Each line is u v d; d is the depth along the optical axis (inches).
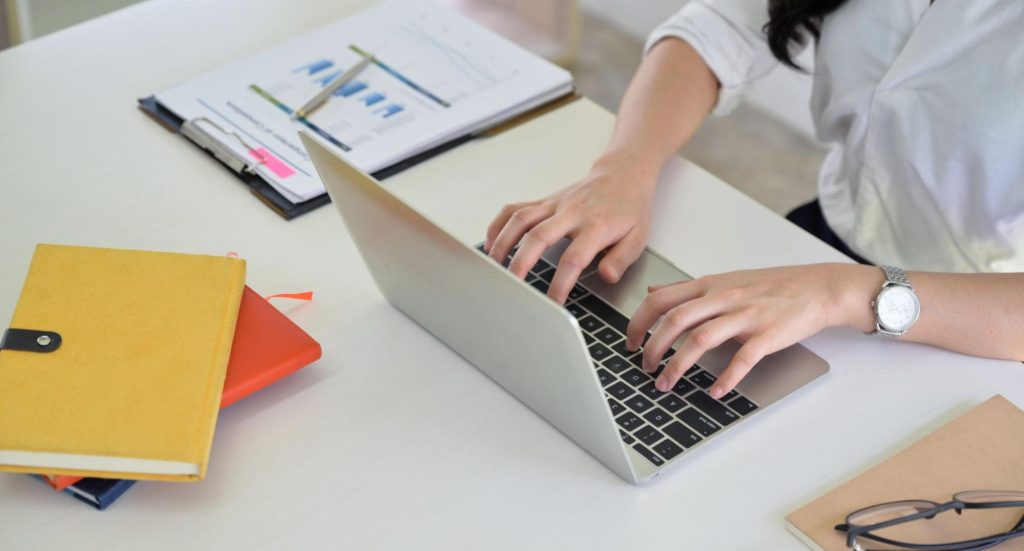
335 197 34.3
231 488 30.8
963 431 32.6
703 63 50.4
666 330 34.2
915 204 48.5
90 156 44.5
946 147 46.1
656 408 33.2
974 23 44.2
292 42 50.4
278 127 45.1
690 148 105.3
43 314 32.4
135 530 29.5
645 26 116.2
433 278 32.3
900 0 46.8
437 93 47.3
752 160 104.0
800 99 105.0
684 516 30.3
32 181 42.9
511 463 31.8
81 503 30.2
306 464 31.6
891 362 35.7
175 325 32.7
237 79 47.9
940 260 49.1
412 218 30.6
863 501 30.3
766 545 29.5
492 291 29.3
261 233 40.8
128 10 54.1
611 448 30.4
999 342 35.6
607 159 43.1
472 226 41.4
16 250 39.4
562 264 37.3
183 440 29.4
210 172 43.9
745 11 50.8
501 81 48.3
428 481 31.2
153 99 47.6
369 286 38.5
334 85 47.2
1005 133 44.2
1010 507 30.0
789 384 34.3
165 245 40.0
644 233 40.1
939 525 29.6
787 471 31.6
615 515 30.3
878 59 48.1
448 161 44.9
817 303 35.6
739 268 39.5
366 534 29.7
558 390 30.5
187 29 52.7
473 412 33.5
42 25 62.5
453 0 113.4
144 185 43.0
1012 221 45.9
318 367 34.9
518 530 29.9
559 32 114.0
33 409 29.6
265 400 33.5
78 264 34.3
